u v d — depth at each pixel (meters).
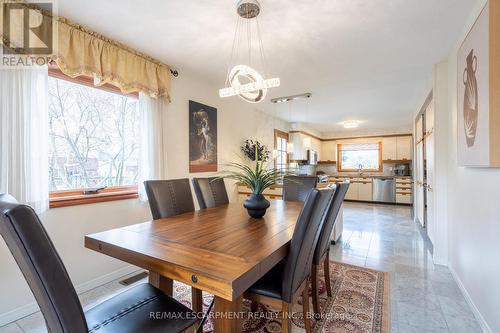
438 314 1.85
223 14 1.91
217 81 3.45
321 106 4.77
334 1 1.75
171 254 1.13
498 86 1.42
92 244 1.36
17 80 1.75
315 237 1.53
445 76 2.75
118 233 1.46
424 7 1.82
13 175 1.73
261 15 1.91
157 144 2.71
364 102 4.51
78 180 2.24
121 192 2.46
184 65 2.88
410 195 6.77
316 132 7.77
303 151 6.46
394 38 2.27
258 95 2.13
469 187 1.98
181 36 2.24
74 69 2.00
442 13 1.89
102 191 2.37
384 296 2.10
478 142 1.62
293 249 1.28
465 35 2.04
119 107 2.57
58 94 2.11
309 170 7.82
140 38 2.27
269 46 2.42
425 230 4.09
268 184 1.94
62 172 2.13
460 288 2.19
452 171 2.51
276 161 5.67
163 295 1.25
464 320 1.78
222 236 1.41
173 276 1.04
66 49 1.95
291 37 2.25
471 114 1.76
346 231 4.10
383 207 6.54
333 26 2.07
